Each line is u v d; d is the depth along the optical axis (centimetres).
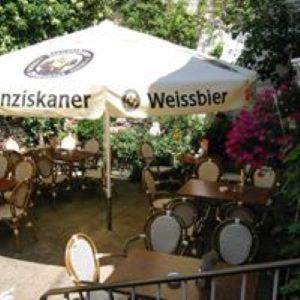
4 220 700
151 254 494
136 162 1129
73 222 833
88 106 550
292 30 931
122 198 986
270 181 805
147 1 1464
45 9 1208
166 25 1468
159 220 560
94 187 1068
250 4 996
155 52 661
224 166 1032
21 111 573
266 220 636
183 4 1479
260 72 956
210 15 1465
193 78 576
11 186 777
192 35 1476
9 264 658
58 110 557
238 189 763
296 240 414
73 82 561
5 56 694
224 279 433
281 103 433
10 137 1202
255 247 518
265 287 535
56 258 680
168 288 416
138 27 1469
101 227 807
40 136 1283
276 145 417
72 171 1074
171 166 1088
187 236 611
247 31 984
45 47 696
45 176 921
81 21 1306
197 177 883
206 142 1044
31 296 573
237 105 583
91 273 491
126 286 330
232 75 595
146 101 554
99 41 688
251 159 425
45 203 948
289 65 909
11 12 1170
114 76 562
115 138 1178
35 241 742
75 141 1168
